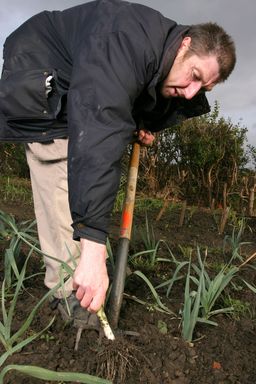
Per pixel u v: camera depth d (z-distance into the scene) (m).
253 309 2.93
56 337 2.28
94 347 2.17
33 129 2.38
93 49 1.96
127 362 2.06
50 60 2.32
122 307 2.66
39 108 2.31
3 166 8.73
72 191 1.86
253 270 3.66
